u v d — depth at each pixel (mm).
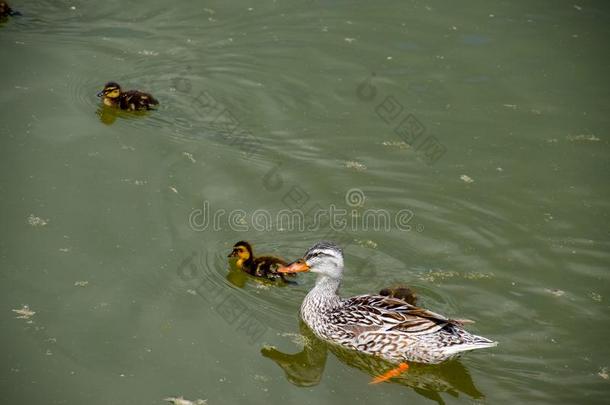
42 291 11711
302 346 11586
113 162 14883
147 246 12930
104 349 10812
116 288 11984
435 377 11109
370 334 11336
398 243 13664
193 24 20188
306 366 11172
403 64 19016
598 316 12078
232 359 10953
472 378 10883
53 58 18062
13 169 14281
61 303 11531
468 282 12758
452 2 22016
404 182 15188
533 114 17500
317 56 19141
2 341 10680
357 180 15148
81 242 12797
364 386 10898
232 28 20094
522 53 19703
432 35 20266
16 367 10305
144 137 15820
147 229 13305
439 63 19125
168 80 17828
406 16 21156
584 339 11602
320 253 11805
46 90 16859
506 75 18828
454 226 14117
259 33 19953
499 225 14172
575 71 19094
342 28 20391
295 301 12562
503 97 18031
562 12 21625
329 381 10938
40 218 13180
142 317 11492
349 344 11633
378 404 10469
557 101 17969
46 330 10992
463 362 11188
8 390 9922
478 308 12164
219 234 13469
